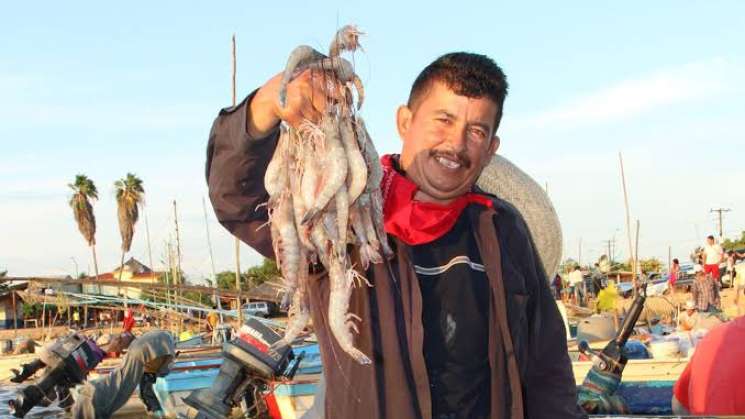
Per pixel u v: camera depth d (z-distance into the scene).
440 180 2.62
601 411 5.42
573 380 3.06
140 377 10.95
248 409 10.08
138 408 12.07
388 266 2.56
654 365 8.56
